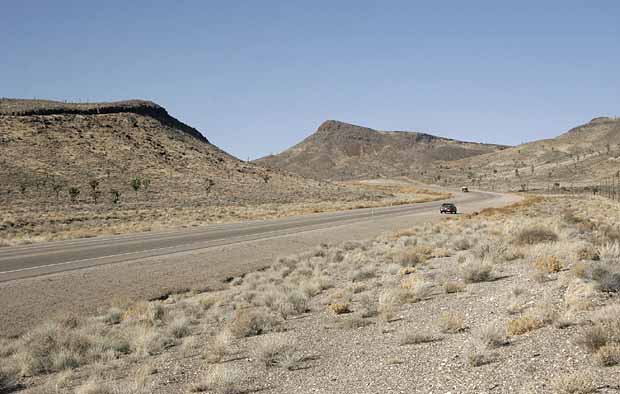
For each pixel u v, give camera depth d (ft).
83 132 448.24
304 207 259.60
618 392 18.83
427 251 73.97
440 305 39.73
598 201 247.09
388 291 46.60
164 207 252.01
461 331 31.50
